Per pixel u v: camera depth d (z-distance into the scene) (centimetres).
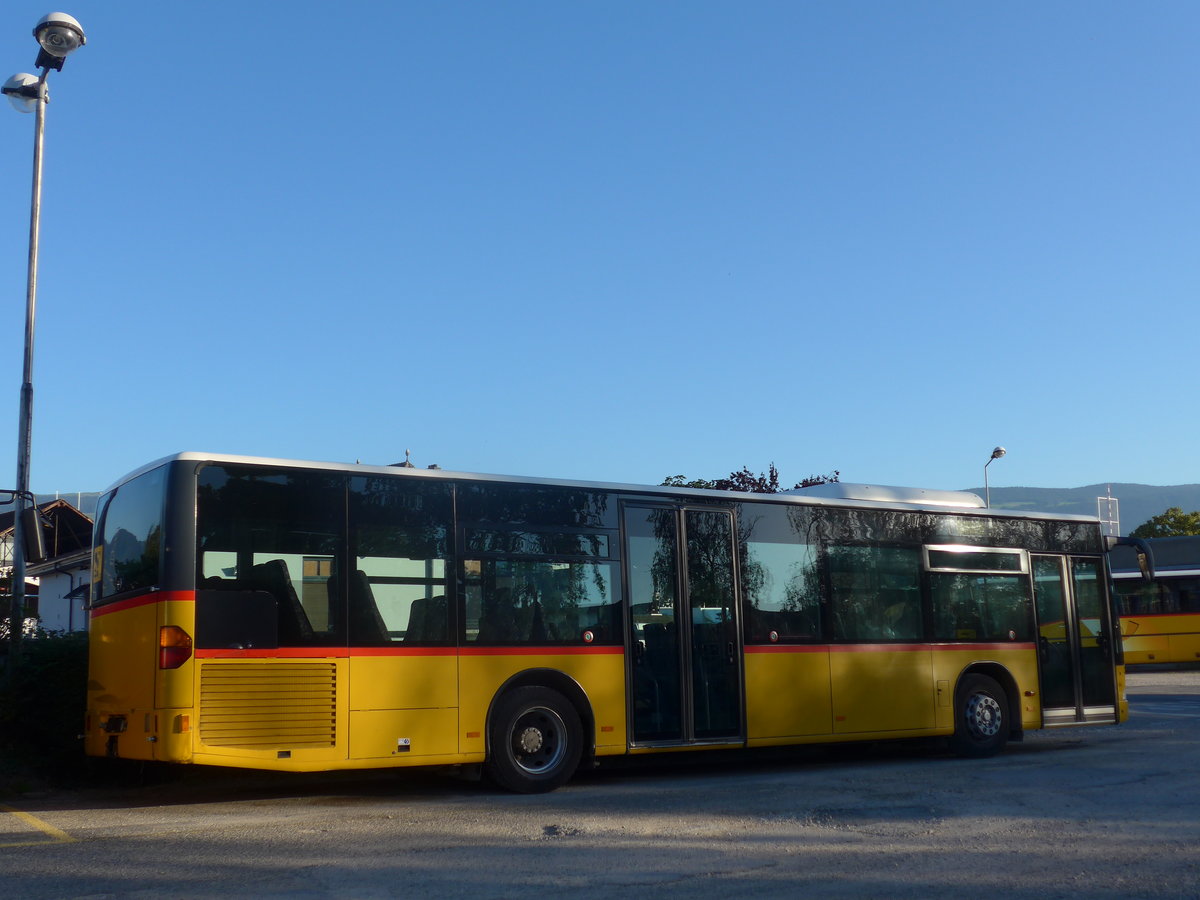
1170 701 2522
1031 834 865
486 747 1096
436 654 1079
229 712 971
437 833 873
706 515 1286
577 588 1179
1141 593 3978
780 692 1299
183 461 992
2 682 1247
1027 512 1581
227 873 727
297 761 994
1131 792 1080
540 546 1163
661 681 1215
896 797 1062
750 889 686
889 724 1384
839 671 1352
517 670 1123
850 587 1386
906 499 1523
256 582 1002
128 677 1016
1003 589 1530
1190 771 1234
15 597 1307
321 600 1030
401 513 1087
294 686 1003
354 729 1025
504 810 996
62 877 715
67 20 1402
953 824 909
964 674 1470
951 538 1493
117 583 1065
